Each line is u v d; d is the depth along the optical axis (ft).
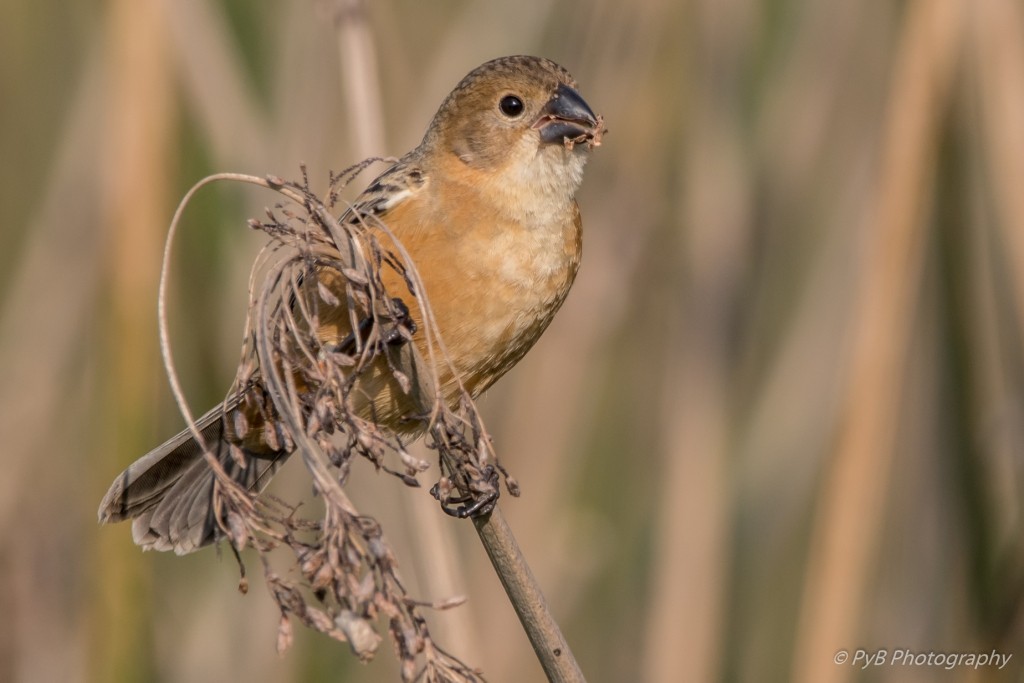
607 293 34.71
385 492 31.32
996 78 28.84
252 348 18.74
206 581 34.09
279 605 16.15
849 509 28.14
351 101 28.02
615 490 36.45
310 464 16.80
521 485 33.78
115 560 30.12
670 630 31.81
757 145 35.19
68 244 35.22
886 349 28.12
